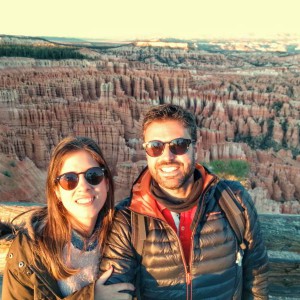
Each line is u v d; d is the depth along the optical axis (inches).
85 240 40.4
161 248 40.1
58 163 38.5
